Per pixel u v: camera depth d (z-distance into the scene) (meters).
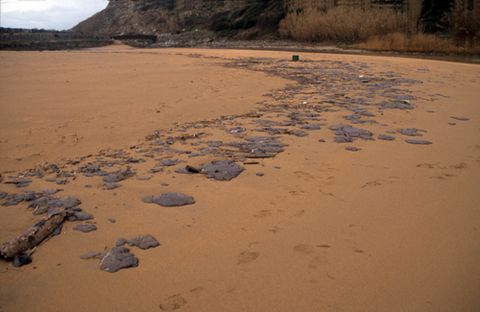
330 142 5.89
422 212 3.69
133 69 16.77
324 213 3.66
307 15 51.00
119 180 4.48
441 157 5.29
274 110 8.34
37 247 3.10
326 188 4.22
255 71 16.12
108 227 3.41
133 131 6.79
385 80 13.23
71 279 2.72
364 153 5.40
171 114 8.03
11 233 3.29
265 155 5.27
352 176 4.57
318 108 8.44
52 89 11.21
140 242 3.17
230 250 3.06
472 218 3.58
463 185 4.34
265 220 3.53
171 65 18.92
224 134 6.44
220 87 11.52
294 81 13.12
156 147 5.80
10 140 6.27
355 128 6.70
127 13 119.62
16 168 5.08
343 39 44.56
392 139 6.12
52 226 3.34
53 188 4.26
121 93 10.45
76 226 3.42
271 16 61.84
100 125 7.16
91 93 10.48
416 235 3.28
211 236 3.27
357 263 2.88
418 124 7.11
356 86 11.84
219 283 2.67
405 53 30.69
